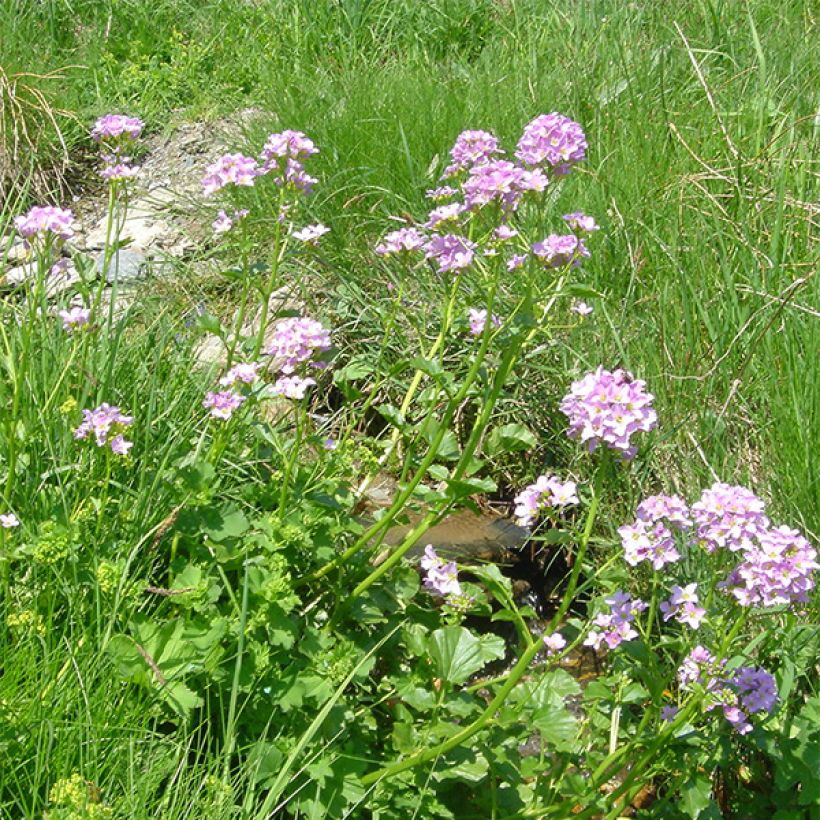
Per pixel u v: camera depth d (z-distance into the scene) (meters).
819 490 3.29
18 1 7.02
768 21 6.18
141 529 2.73
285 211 2.93
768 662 3.03
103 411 2.62
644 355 4.00
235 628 2.56
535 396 4.17
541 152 2.80
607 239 4.43
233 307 4.70
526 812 2.55
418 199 4.95
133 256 5.15
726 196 4.49
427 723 2.67
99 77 6.80
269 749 2.41
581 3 6.48
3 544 2.61
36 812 2.23
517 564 4.02
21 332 3.25
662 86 5.07
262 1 7.52
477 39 7.18
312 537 2.76
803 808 2.77
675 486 3.65
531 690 2.61
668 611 2.54
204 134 6.39
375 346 4.43
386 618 2.83
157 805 2.32
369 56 6.90
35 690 2.37
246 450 3.26
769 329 3.79
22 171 5.73
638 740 2.56
